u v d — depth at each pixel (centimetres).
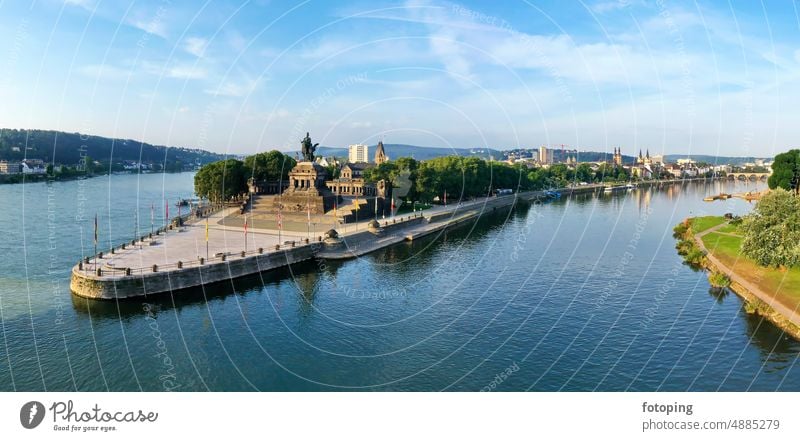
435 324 8888
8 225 18400
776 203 10844
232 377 6875
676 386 6581
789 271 10581
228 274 11488
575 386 6594
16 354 7494
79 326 8600
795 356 7425
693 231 16838
